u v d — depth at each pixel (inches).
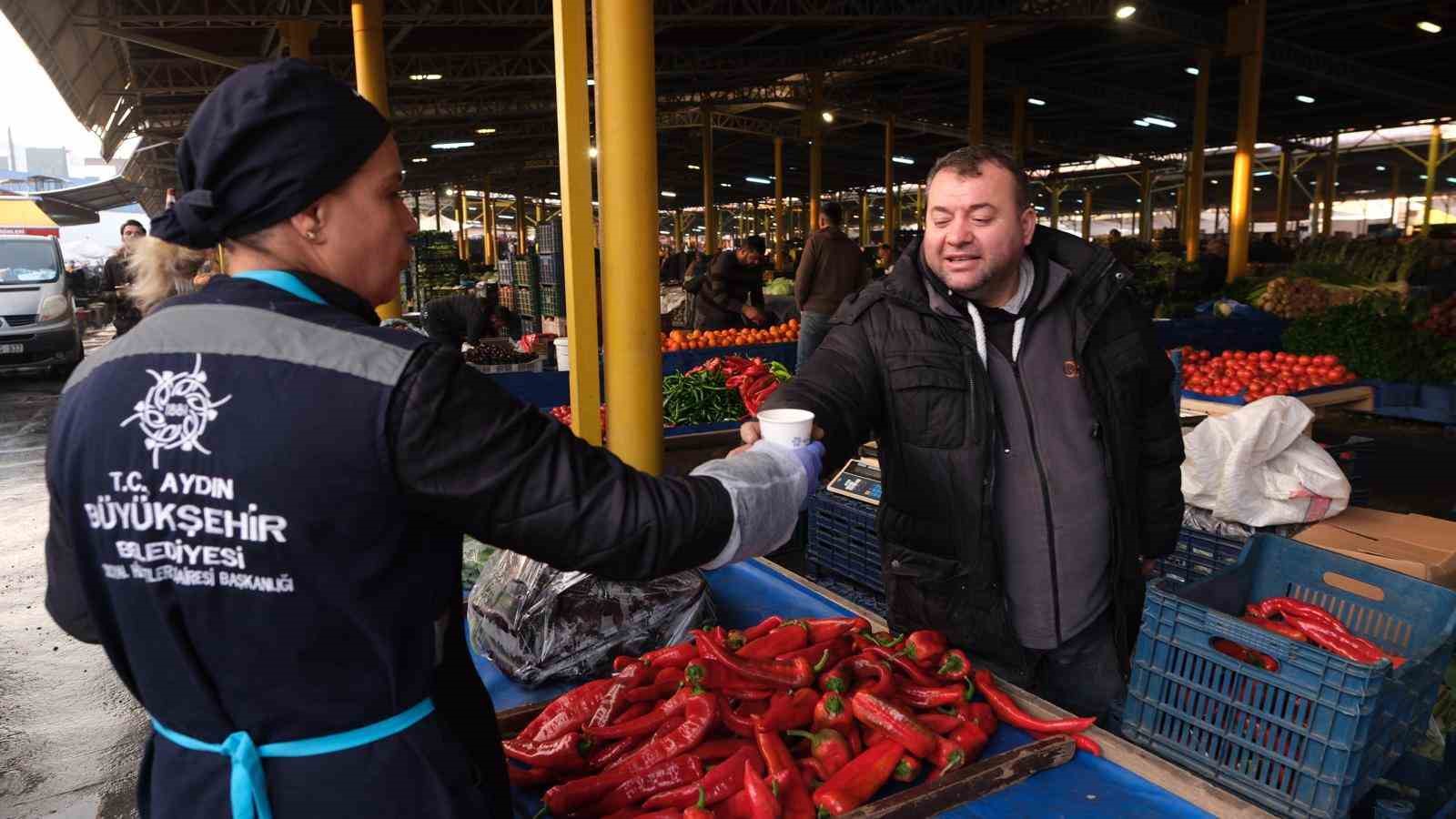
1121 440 86.6
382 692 38.4
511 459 37.7
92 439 37.1
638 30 118.1
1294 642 72.7
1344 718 69.9
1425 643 84.9
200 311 37.9
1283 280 470.3
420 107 900.0
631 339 125.9
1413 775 91.0
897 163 1593.3
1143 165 1525.6
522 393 251.3
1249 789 76.4
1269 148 1654.8
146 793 42.6
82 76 654.5
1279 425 127.5
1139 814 63.7
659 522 40.6
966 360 83.9
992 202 76.9
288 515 35.1
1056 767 69.0
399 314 335.6
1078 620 87.5
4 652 177.3
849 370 87.1
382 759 38.6
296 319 37.3
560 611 86.6
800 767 68.8
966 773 65.0
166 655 37.9
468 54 705.6
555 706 75.0
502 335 449.7
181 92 676.1
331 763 38.2
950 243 77.8
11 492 286.2
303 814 38.1
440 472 36.5
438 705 41.5
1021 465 86.0
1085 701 90.8
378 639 37.5
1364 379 337.7
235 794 37.6
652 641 88.8
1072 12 587.8
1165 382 91.6
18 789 133.5
